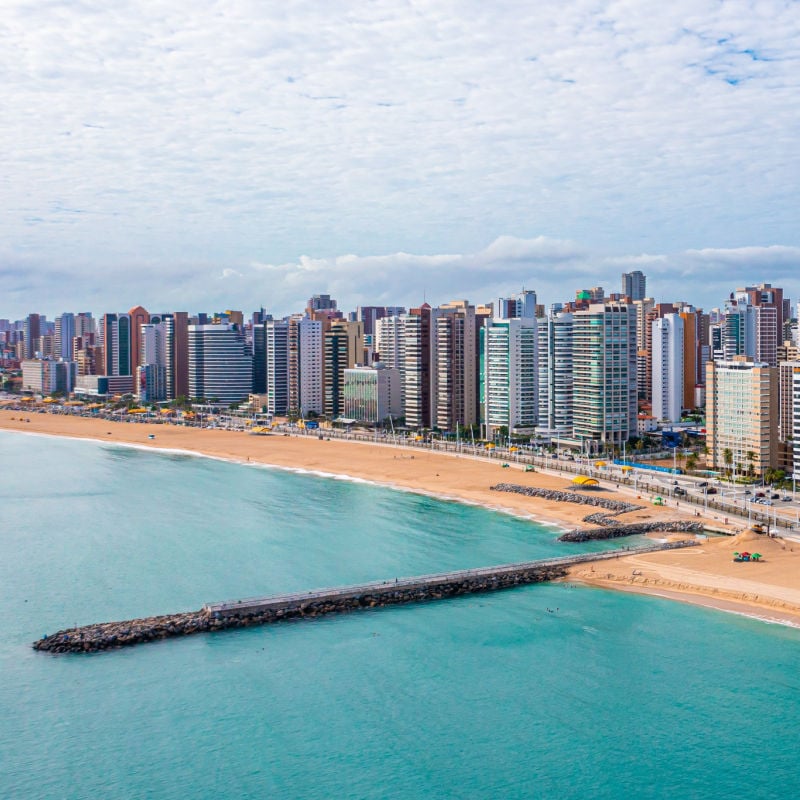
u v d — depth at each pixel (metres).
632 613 195.12
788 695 156.12
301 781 131.38
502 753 138.62
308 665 168.75
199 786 130.25
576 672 165.75
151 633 180.38
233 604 191.62
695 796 127.50
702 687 159.12
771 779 131.62
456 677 163.88
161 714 150.12
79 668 166.88
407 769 134.38
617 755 138.00
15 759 137.12
